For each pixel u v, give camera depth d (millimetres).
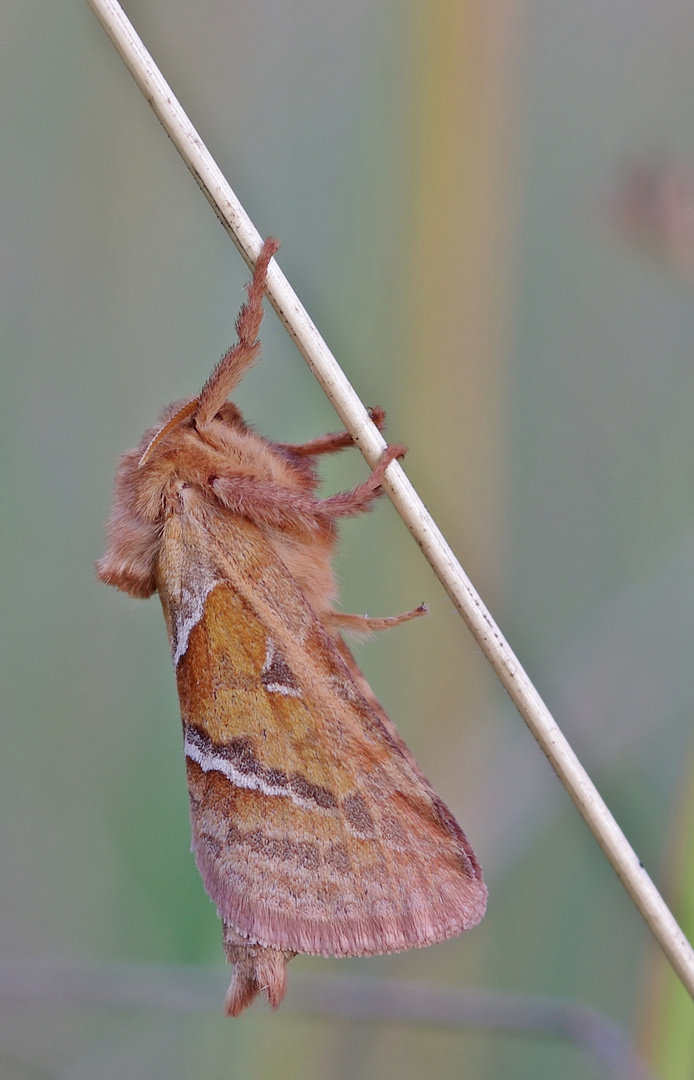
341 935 152
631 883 157
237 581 155
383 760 153
